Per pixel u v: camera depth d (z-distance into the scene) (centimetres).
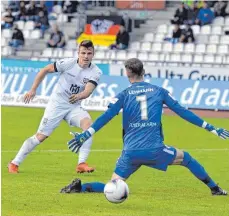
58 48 7762
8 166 3175
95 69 3066
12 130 5019
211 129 2431
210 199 2566
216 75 6181
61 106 3091
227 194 2658
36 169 3262
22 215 2231
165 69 6344
